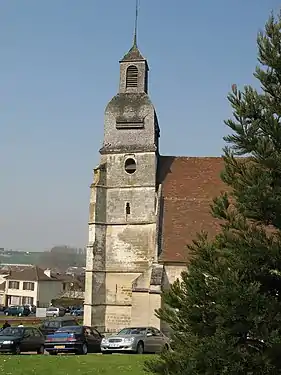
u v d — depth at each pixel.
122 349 25.72
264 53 12.83
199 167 37.03
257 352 10.90
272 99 12.81
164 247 32.84
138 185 35.44
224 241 11.86
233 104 12.65
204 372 11.01
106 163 36.09
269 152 11.92
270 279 11.70
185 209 34.44
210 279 11.52
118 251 34.84
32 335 28.17
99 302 34.25
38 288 100.00
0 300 103.38
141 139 35.97
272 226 12.10
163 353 11.94
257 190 11.55
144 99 36.50
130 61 36.94
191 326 11.66
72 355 24.25
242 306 10.86
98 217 35.16
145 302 32.31
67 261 147.25
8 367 19.38
